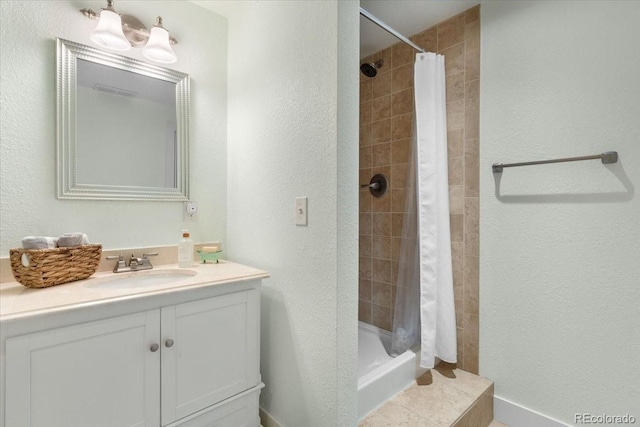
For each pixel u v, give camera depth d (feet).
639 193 4.17
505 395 5.46
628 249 4.26
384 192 7.43
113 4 4.74
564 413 4.83
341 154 3.75
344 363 3.80
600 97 4.47
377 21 5.26
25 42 4.07
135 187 4.96
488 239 5.62
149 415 3.51
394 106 7.20
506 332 5.43
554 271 4.90
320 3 3.91
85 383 3.11
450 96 6.13
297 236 4.32
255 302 4.47
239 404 4.31
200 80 5.69
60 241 3.89
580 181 4.64
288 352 4.50
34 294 3.29
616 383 4.37
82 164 4.49
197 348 3.89
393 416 4.63
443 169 5.82
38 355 2.86
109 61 4.72
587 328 4.60
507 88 5.38
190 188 5.57
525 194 5.18
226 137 6.02
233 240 5.82
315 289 4.03
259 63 5.09
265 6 4.95
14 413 2.76
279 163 4.64
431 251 5.59
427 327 5.52
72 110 4.39
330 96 3.78
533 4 5.09
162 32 4.81
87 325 3.11
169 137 5.32
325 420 3.91
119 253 4.76
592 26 4.52
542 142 5.00
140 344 3.44
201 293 3.93
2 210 3.92
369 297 7.80
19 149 4.03
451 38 6.12
